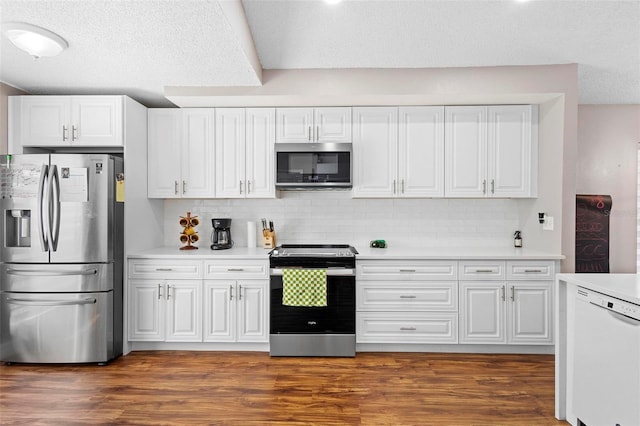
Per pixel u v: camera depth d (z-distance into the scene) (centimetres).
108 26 214
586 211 394
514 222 379
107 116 319
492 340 317
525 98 325
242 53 252
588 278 210
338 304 315
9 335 296
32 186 296
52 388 259
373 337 320
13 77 299
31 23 211
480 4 239
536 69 312
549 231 329
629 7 240
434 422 218
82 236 298
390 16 251
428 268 319
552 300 315
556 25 259
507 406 236
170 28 217
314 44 283
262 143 347
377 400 243
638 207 398
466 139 342
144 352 326
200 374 280
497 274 317
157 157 352
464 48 288
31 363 301
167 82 309
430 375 279
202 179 350
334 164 337
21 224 308
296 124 346
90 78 301
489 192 341
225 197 351
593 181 400
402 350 325
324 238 383
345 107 345
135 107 332
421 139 344
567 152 312
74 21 209
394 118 344
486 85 314
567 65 311
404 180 344
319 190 373
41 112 320
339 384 264
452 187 343
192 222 360
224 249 357
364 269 321
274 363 301
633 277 213
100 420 219
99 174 300
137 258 323
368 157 345
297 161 337
